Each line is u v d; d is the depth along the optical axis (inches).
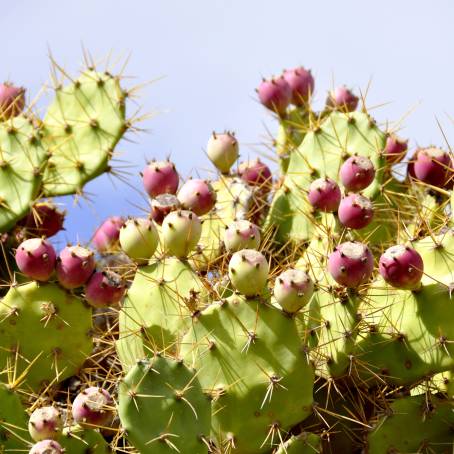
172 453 194.1
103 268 255.6
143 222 227.5
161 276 226.1
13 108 286.4
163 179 250.1
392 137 285.1
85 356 239.9
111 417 220.7
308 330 220.8
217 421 205.5
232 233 229.9
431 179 271.6
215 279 233.6
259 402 205.3
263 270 207.3
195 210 245.8
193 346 208.2
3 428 210.4
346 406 223.8
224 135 276.1
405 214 272.7
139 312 224.8
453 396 221.0
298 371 206.2
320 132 278.7
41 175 272.1
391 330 219.1
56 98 299.1
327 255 235.8
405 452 216.8
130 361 226.1
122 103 293.9
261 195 282.7
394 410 218.2
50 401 237.8
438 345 215.9
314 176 276.1
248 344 205.9
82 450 211.5
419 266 215.9
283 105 302.7
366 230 264.8
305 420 221.0
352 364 217.0
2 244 265.3
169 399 195.2
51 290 237.1
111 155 291.7
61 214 280.4
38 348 236.7
